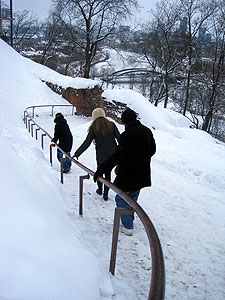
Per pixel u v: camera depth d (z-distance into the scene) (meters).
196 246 3.72
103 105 15.28
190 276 3.07
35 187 3.72
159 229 4.16
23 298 1.60
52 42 38.47
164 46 27.95
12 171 3.48
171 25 26.48
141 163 3.46
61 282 1.88
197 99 28.84
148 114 12.64
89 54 30.59
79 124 16.00
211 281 3.01
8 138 6.12
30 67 23.16
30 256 1.98
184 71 27.05
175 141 9.40
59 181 5.62
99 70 42.06
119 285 2.60
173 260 3.36
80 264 2.24
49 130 12.98
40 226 2.49
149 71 29.92
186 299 2.71
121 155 3.36
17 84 19.55
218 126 31.34
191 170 7.25
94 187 5.70
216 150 8.55
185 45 26.50
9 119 11.27
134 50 30.02
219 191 6.15
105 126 4.71
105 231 3.79
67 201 4.62
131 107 13.34
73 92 19.20
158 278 1.38
